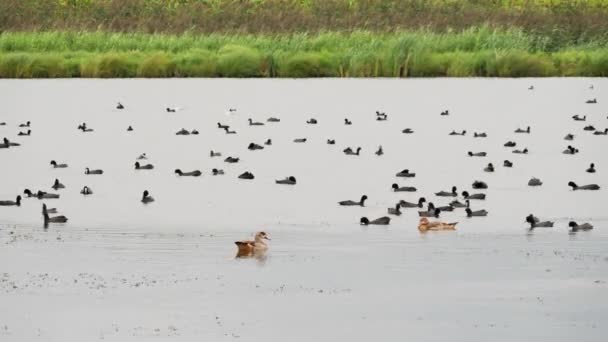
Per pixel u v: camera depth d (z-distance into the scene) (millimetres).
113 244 68812
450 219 76375
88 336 51156
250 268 62875
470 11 193375
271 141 120438
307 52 180750
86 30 189250
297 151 112562
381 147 110375
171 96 161000
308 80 176625
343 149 113875
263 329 52156
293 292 58250
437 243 68875
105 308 55312
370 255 65812
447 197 85000
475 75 176250
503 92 162375
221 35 188125
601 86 167750
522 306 55656
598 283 59625
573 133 126188
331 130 129625
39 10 195875
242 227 73750
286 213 78625
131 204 82438
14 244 68750
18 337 50906
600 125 132875
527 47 179625
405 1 198125
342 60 177750
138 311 54938
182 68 180375
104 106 151750
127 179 94688
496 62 175375
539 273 61625
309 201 83438
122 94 163000
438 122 136125
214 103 154125
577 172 98062
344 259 64812
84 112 146125
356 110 147000
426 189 88875
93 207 81250
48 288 58781
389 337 51125
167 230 72875
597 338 50812
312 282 60062
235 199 84375
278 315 54281
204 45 184625
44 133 127625
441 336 51281
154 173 98250
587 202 83000
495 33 180750
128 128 130625
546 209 80000
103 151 113312
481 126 132250
